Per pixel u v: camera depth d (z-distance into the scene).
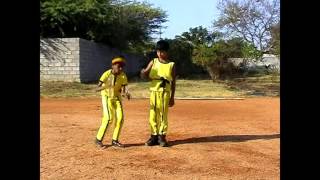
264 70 34.00
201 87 27.16
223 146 7.95
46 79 26.41
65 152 7.30
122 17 35.47
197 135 9.30
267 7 32.28
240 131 10.01
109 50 33.09
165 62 7.97
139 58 41.59
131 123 11.33
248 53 31.81
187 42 37.44
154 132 7.98
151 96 7.94
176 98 21.53
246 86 27.75
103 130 7.83
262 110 15.59
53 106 16.86
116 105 7.86
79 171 5.91
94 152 7.32
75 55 26.28
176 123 11.49
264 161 6.64
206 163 6.47
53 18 27.75
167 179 5.48
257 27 33.00
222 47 31.64
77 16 29.06
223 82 30.44
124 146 7.91
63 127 10.45
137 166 6.25
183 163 6.47
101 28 30.73
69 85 24.88
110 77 7.77
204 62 31.48
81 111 14.77
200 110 15.43
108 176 5.63
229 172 5.88
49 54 26.38
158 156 7.00
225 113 14.42
